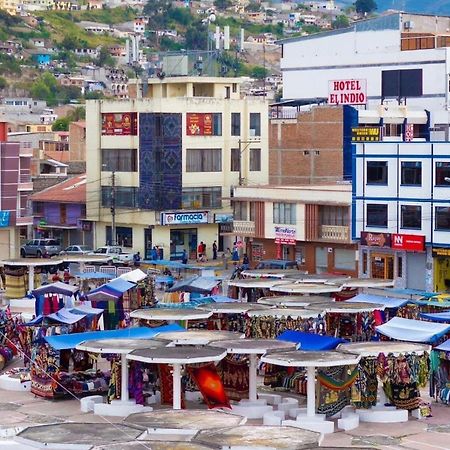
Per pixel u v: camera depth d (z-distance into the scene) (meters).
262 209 111.25
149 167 124.00
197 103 125.50
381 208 100.81
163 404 59.44
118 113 127.12
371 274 102.25
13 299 94.75
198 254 124.31
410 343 60.28
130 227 127.12
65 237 134.25
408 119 119.56
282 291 79.19
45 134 191.12
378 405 58.06
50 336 63.28
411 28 141.88
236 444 40.38
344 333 70.38
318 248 107.19
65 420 57.78
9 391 65.06
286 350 57.88
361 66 135.38
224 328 69.69
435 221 97.25
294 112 138.50
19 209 119.88
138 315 67.94
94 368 65.75
